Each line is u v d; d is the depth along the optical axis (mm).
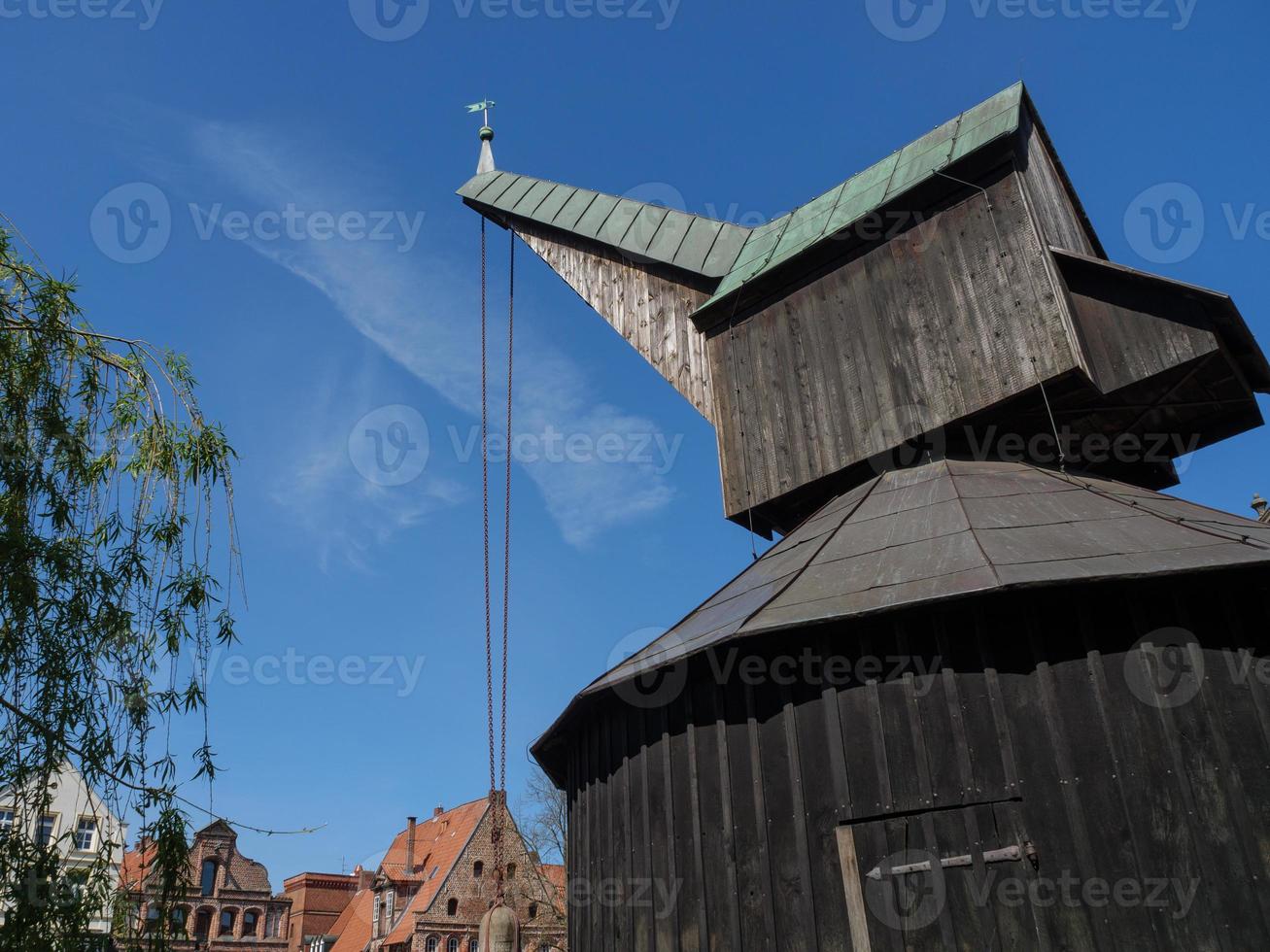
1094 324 13570
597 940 13047
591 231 19750
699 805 11648
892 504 13398
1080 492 12500
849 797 10414
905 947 9648
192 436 11492
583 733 14664
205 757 10391
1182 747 9375
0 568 9641
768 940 10523
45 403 10820
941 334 14250
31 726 9461
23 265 11195
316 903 65562
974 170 14500
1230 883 8797
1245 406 13883
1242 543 10281
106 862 9539
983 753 9930
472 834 53438
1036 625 10188
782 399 15797
